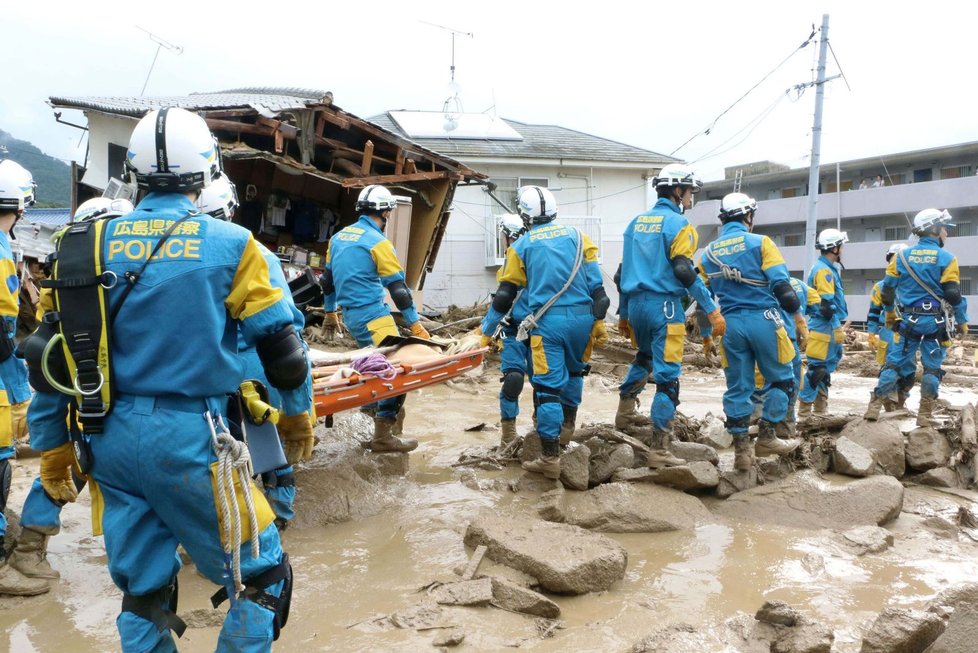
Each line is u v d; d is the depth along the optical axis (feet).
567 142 79.66
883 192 122.52
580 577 13.82
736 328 20.30
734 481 20.04
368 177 47.85
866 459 21.22
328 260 22.76
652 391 39.19
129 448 8.40
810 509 18.24
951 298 26.43
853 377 49.85
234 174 51.52
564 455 20.08
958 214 119.44
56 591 13.85
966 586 11.76
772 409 20.31
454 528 16.93
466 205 71.77
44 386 8.85
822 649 11.23
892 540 16.74
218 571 8.97
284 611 9.26
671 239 19.72
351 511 17.63
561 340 19.58
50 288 8.62
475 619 12.59
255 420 9.24
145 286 8.45
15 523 15.48
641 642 11.62
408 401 34.42
